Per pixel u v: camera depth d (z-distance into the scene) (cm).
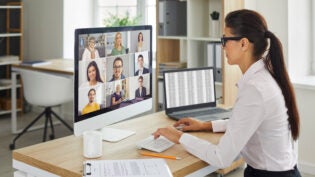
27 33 603
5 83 552
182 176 163
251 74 165
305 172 362
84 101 194
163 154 179
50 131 502
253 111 157
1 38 587
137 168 159
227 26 169
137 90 231
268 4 370
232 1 360
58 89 419
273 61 165
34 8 588
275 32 370
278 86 165
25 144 448
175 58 436
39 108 600
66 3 551
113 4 555
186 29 423
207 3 409
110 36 207
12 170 371
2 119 559
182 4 420
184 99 249
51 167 165
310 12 386
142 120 239
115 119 216
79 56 189
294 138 171
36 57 596
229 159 160
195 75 252
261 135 163
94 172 154
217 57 373
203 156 169
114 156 176
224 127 212
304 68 387
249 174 171
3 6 534
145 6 525
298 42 377
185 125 219
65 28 554
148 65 239
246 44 164
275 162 164
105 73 206
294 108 167
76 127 191
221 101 374
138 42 229
